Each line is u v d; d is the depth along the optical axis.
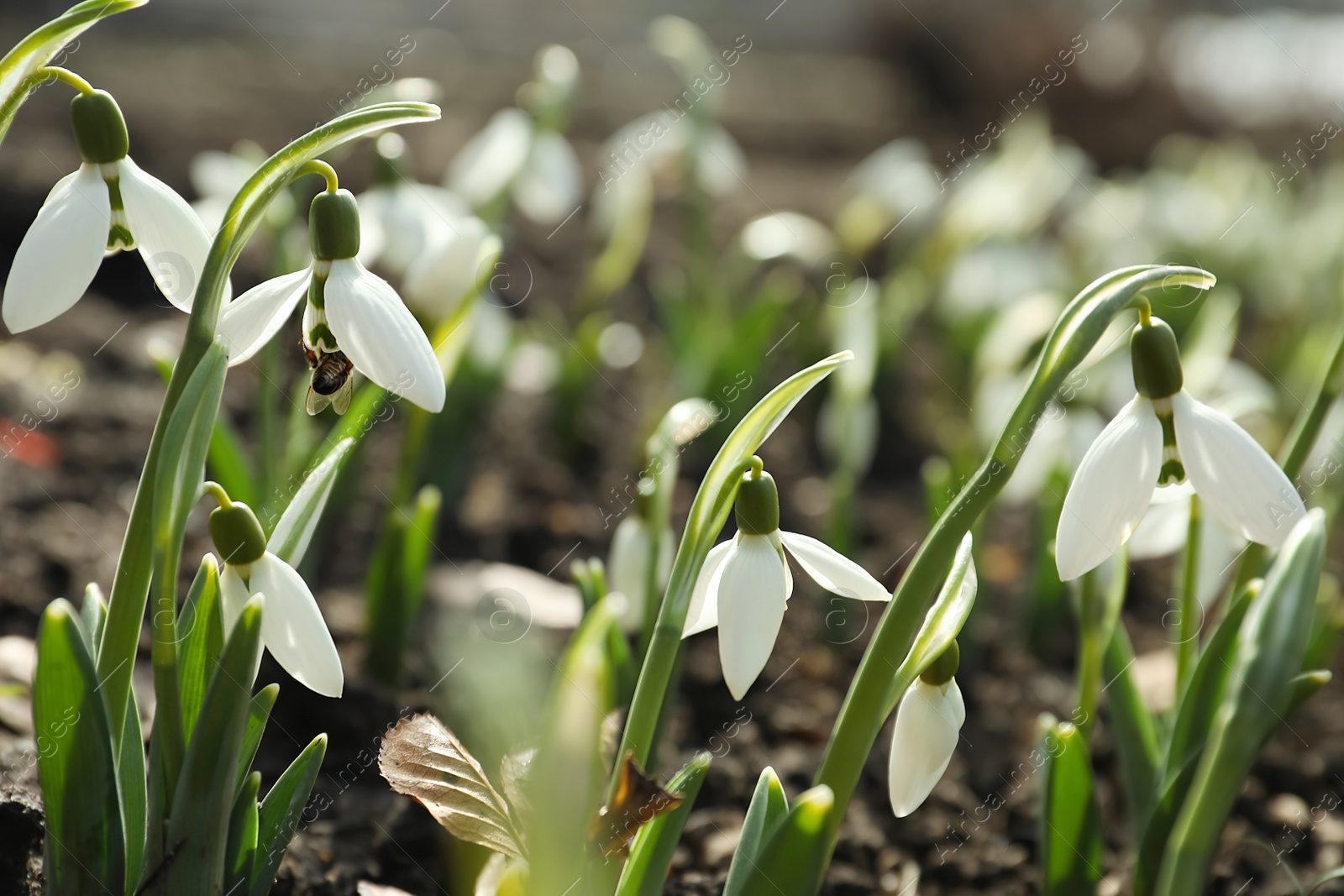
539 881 0.39
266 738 0.53
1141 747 0.48
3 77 0.41
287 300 0.42
